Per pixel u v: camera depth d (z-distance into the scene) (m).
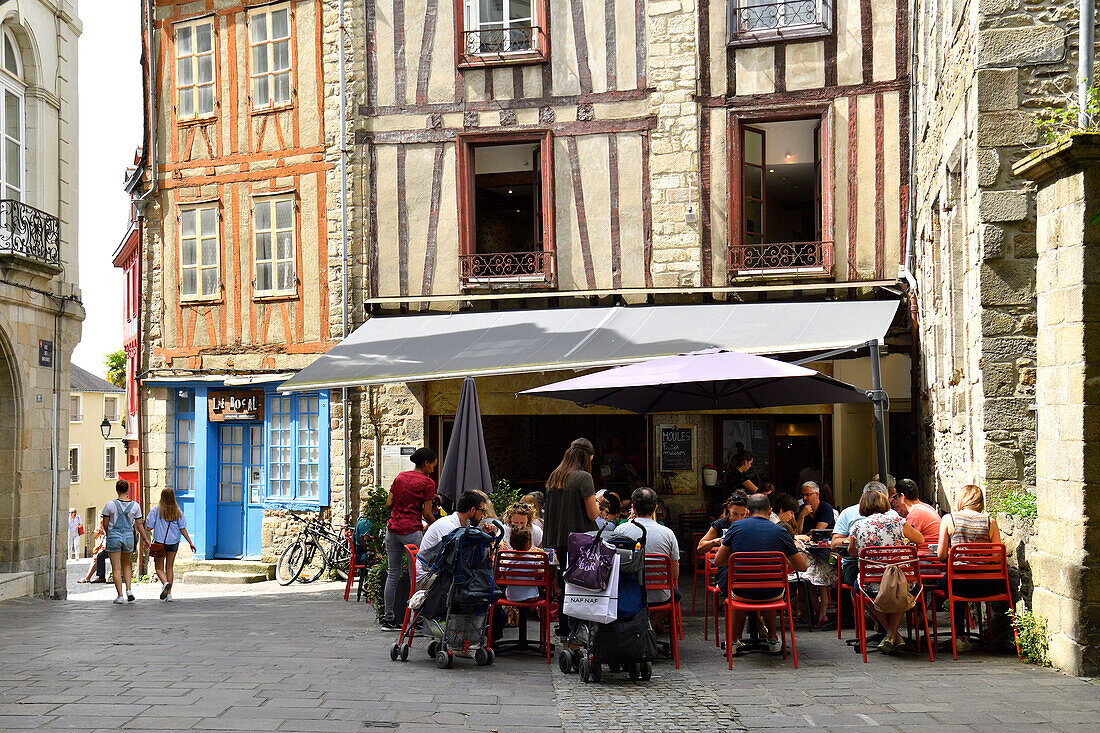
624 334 13.33
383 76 15.27
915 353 13.22
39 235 12.67
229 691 6.09
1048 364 6.86
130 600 12.22
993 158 8.29
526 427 18.83
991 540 7.49
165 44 16.75
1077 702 5.73
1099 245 6.37
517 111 14.85
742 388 10.95
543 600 7.68
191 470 16.50
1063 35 8.20
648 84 14.45
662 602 7.38
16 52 13.02
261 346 15.91
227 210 16.22
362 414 15.33
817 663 7.29
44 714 5.44
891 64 13.64
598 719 5.61
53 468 13.35
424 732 5.21
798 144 15.40
